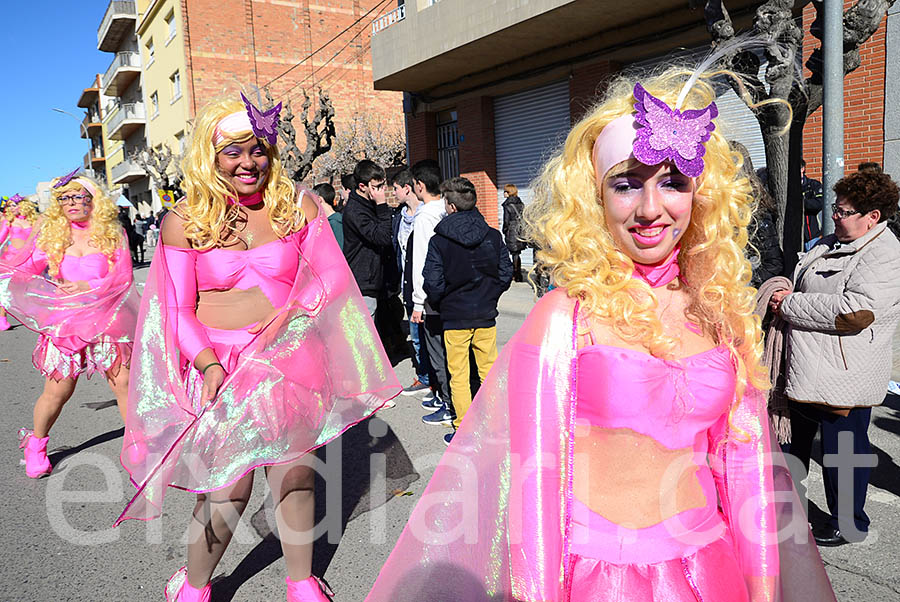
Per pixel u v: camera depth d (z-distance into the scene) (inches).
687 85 57.2
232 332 96.3
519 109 500.1
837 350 112.7
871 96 306.8
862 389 112.6
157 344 95.8
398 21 507.5
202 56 1022.4
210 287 96.3
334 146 897.5
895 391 199.3
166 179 1035.9
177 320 93.4
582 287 54.1
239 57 1046.4
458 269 168.9
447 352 175.5
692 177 51.7
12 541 133.8
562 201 57.9
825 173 191.9
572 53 430.3
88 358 163.8
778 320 122.7
